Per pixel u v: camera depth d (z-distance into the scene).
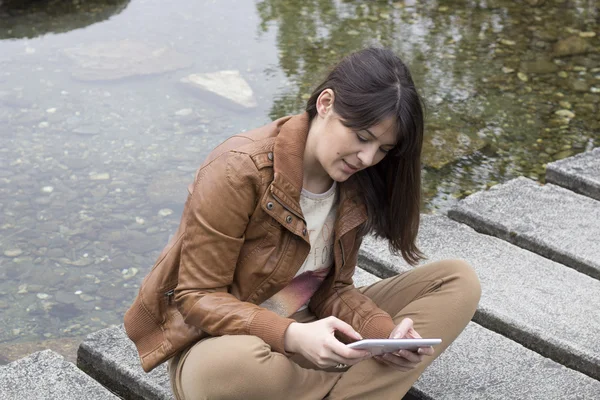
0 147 4.67
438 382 2.57
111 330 2.86
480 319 2.96
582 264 3.25
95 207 4.22
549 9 6.79
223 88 5.33
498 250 3.35
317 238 2.20
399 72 1.95
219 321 2.01
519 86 5.47
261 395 1.99
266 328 1.99
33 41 6.09
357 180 2.19
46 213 4.17
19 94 5.25
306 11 6.70
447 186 4.36
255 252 2.10
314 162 2.09
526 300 3.01
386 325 2.22
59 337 3.38
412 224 2.26
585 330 2.84
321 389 2.13
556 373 2.62
